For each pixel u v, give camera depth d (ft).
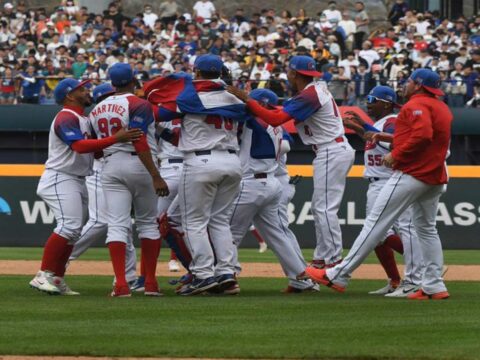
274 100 93.76
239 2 290.15
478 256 148.25
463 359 56.08
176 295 85.92
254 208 88.43
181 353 57.93
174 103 81.76
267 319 70.18
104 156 82.79
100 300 80.84
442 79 192.24
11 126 186.60
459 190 161.89
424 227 82.74
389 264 90.84
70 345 59.93
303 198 162.30
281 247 89.51
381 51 219.41
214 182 82.43
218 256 85.35
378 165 89.86
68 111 82.64
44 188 84.89
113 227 83.51
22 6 259.60
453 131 183.62
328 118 89.97
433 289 83.41
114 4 250.98
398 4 260.62
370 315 72.38
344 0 280.31
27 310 74.43
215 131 82.02
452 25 235.20
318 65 205.05
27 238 162.91
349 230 161.89
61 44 226.99
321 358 56.75
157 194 81.92
